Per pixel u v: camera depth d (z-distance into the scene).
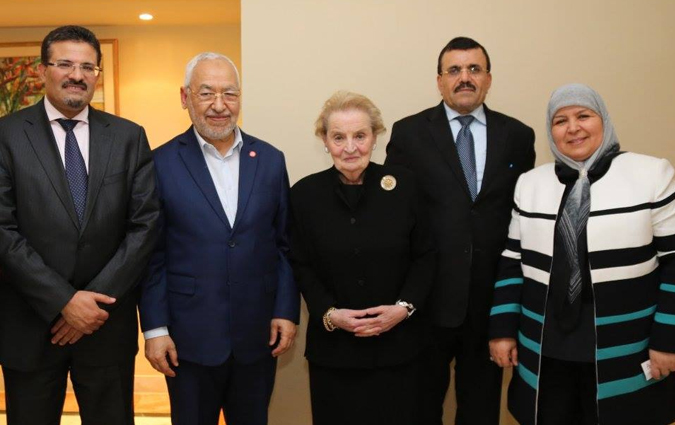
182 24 4.08
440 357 2.22
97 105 4.11
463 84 2.13
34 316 1.79
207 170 1.94
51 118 1.84
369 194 1.91
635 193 1.71
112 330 1.88
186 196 1.90
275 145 2.78
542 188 1.87
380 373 1.86
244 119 2.78
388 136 2.75
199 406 1.94
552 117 1.84
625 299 1.70
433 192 2.12
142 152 1.92
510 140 2.17
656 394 1.74
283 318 1.99
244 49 2.76
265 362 2.01
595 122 1.76
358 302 1.85
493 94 2.73
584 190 1.76
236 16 3.90
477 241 2.08
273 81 2.76
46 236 1.75
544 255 1.81
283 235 2.07
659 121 2.71
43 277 1.69
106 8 3.68
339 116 1.84
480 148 2.20
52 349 1.82
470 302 2.10
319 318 1.85
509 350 1.93
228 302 1.89
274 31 2.75
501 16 2.70
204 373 1.93
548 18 2.70
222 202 1.96
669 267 1.71
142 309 1.90
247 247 1.92
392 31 2.73
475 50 2.15
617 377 1.69
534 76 2.71
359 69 2.74
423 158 2.16
